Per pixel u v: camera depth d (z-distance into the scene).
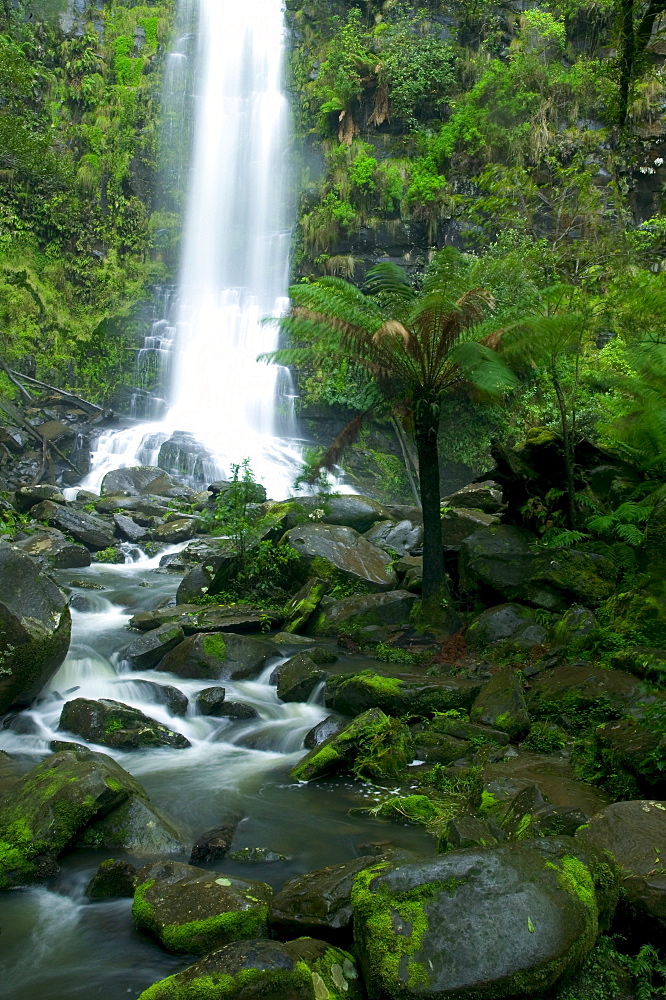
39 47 30.59
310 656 8.76
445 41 29.17
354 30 30.41
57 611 7.53
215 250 31.38
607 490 10.01
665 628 7.18
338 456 10.23
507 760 6.12
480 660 8.41
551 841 3.67
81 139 30.38
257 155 31.50
